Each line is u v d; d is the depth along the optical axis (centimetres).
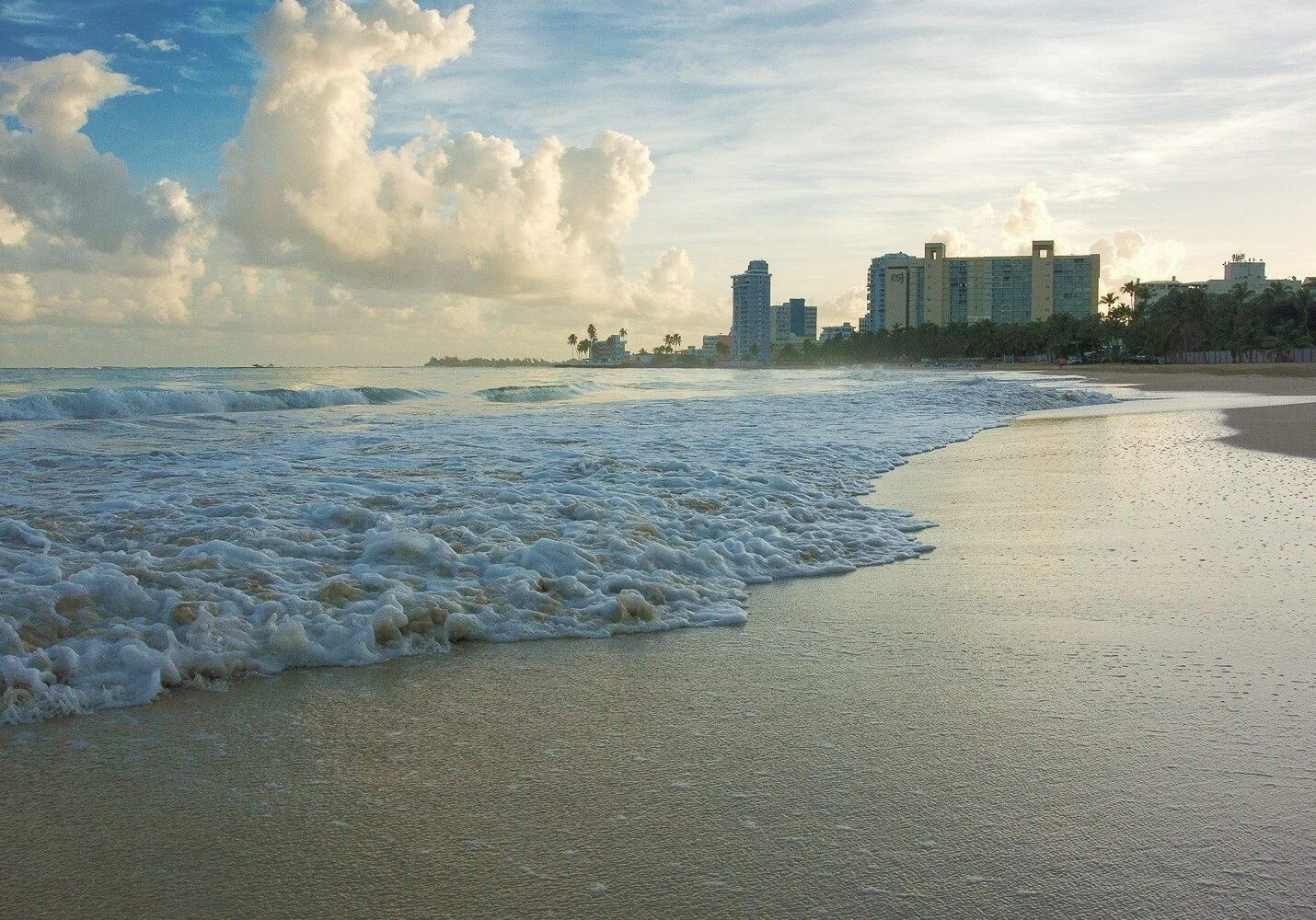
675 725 362
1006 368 12619
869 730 355
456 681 412
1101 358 14462
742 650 461
